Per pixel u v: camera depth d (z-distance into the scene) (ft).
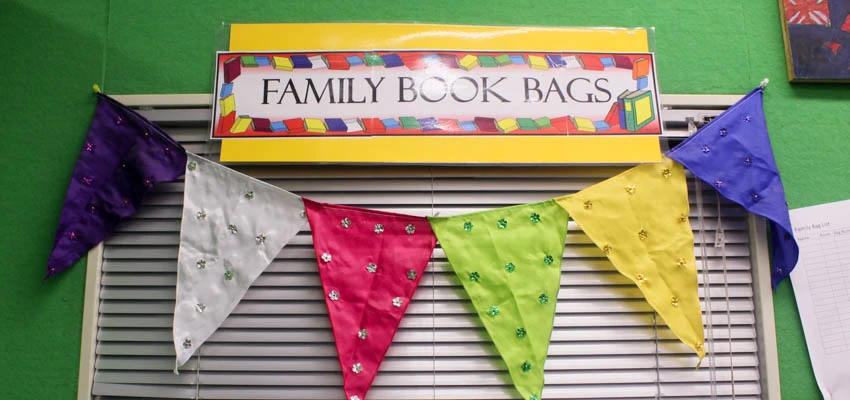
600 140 4.38
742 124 4.46
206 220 4.18
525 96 4.43
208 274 4.14
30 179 4.43
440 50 4.49
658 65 4.67
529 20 4.67
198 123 4.50
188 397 4.20
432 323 4.26
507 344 4.07
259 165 4.42
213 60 4.58
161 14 4.64
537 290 4.12
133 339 4.28
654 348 4.32
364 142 4.31
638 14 4.73
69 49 4.58
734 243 4.52
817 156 4.63
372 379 4.04
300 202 4.24
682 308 4.21
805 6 4.74
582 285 4.38
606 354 4.31
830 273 4.47
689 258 4.26
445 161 4.29
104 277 4.36
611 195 4.29
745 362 4.35
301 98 4.39
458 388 4.23
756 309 4.44
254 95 4.39
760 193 4.32
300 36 4.50
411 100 4.39
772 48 4.76
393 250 4.16
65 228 4.28
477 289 4.12
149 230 4.40
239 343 4.26
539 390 4.02
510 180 4.49
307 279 4.31
